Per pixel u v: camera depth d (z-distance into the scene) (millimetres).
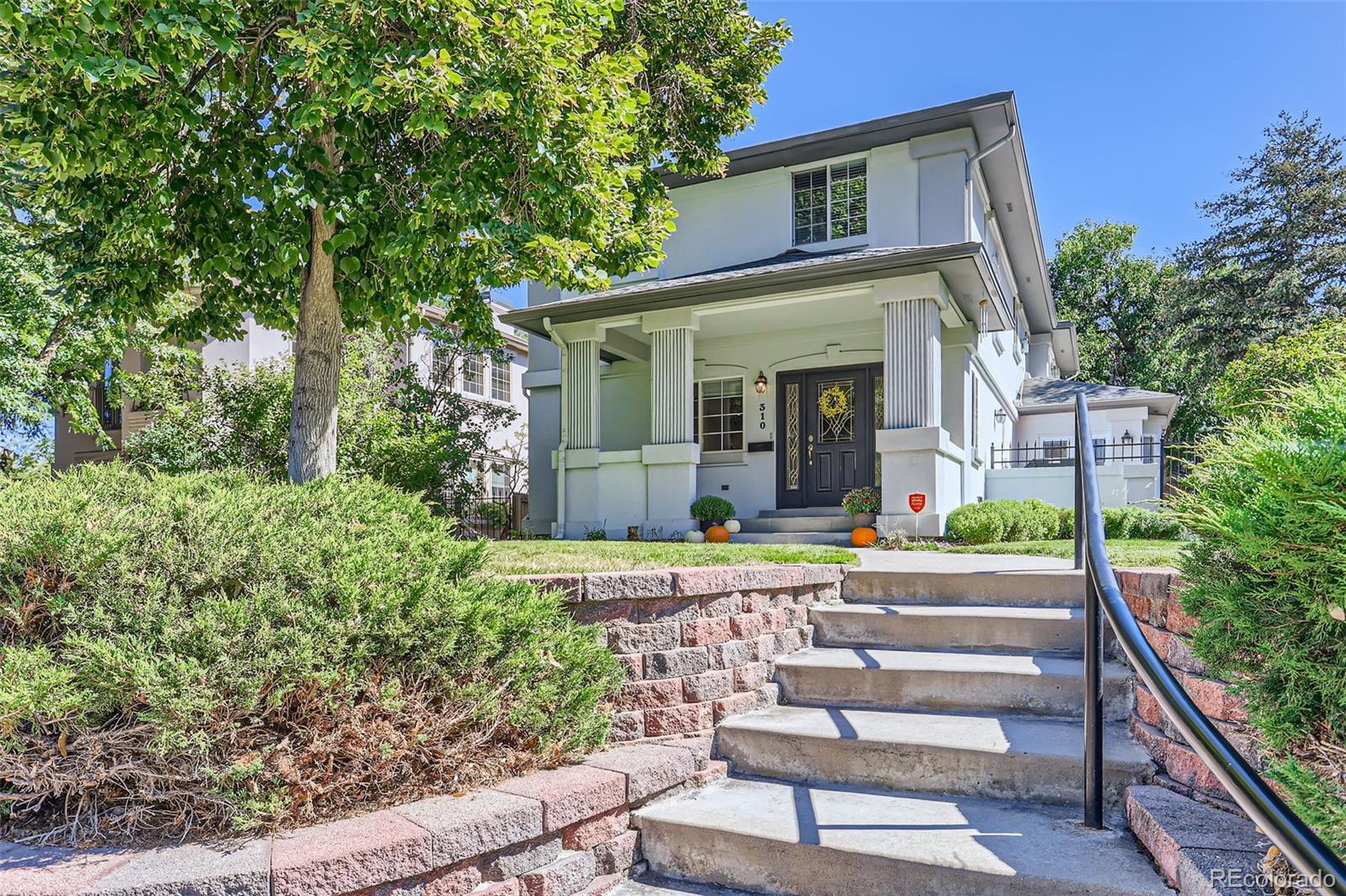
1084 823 2869
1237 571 2279
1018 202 14289
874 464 12523
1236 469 2367
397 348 14836
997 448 14398
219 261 4781
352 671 2574
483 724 2939
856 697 3928
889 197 12453
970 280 10203
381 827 2389
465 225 4617
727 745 3623
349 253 5098
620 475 11898
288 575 2801
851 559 5574
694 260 13836
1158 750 3006
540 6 4242
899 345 9961
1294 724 2043
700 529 11703
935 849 2672
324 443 5340
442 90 3939
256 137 4836
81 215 4652
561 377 12500
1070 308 33000
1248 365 14359
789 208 13258
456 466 13344
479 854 2482
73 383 12984
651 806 3146
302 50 4129
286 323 6078
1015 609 4430
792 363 13102
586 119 4711
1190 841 2318
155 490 3156
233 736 2375
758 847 2852
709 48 8172
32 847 2213
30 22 3436
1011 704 3672
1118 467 12141
